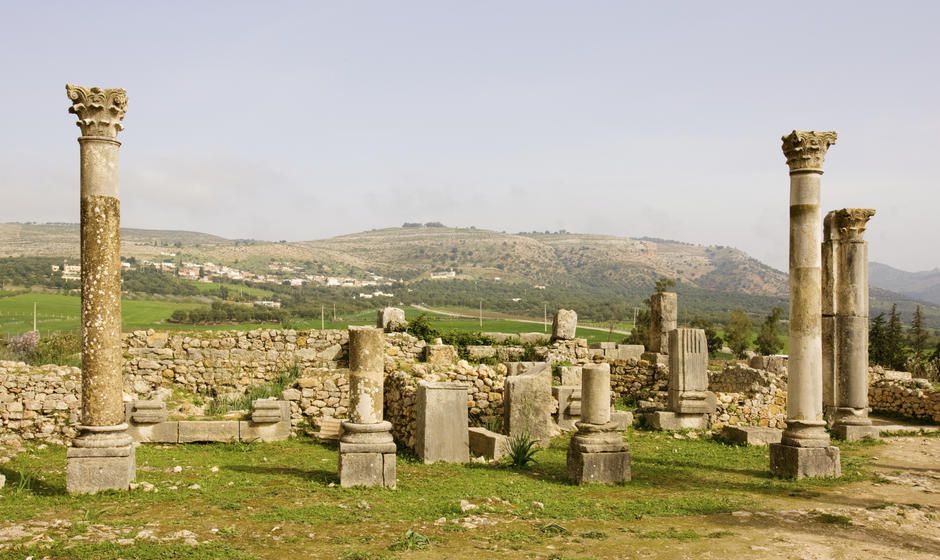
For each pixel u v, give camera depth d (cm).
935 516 1270
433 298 14112
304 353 2745
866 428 2228
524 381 1962
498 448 1812
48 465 1631
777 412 2359
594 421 1562
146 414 1928
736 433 2120
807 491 1481
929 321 17500
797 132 1628
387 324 3080
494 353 2961
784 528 1176
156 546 991
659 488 1502
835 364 2312
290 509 1231
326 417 2095
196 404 2427
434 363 2681
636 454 1911
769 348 6038
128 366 2550
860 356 2281
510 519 1205
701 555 1023
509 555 1004
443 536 1094
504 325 7719
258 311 7581
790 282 1666
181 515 1177
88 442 1340
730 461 1831
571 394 2238
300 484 1447
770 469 1673
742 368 2652
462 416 1811
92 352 1354
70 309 7281
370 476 1424
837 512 1291
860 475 1642
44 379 1936
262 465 1684
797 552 1043
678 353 2305
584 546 1058
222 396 2473
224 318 7006
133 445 1406
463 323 7881
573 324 3078
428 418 1788
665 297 2994
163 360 2625
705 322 6638
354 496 1346
